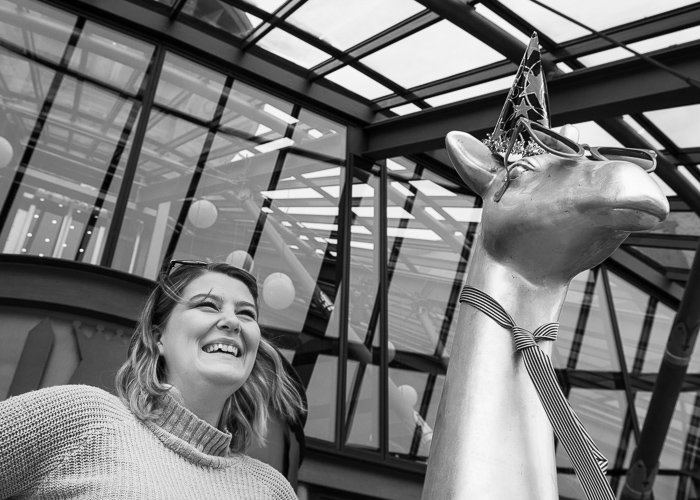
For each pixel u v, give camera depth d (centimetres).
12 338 433
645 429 680
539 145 104
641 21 596
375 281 758
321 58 746
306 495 635
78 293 448
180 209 655
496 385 100
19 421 114
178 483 118
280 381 155
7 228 571
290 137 754
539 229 104
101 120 640
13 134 596
